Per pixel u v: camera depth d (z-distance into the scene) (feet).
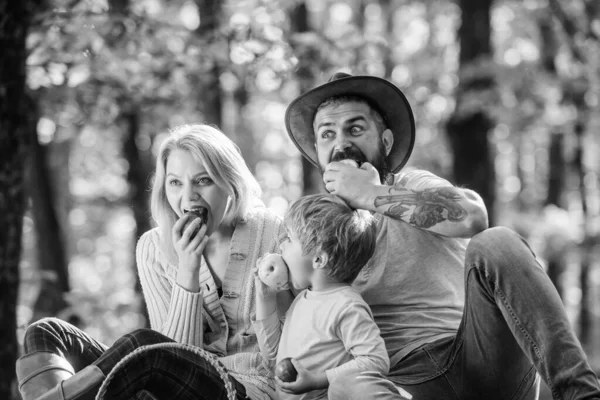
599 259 43.11
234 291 12.19
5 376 19.57
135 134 37.35
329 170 11.57
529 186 59.36
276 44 26.02
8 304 19.75
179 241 11.71
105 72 27.27
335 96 12.85
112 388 9.96
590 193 57.47
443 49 46.19
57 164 50.60
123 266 64.75
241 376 11.56
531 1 42.16
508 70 37.93
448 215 11.00
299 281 11.05
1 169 19.71
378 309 12.22
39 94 26.68
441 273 12.18
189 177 11.93
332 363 10.66
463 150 36.11
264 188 38.78
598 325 59.11
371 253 11.12
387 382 10.13
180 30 27.45
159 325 12.38
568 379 9.89
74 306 31.42
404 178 12.66
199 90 30.73
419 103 41.60
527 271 10.25
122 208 54.19
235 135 44.55
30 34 24.79
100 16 25.52
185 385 10.42
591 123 44.34
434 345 11.78
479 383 11.39
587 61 40.98
